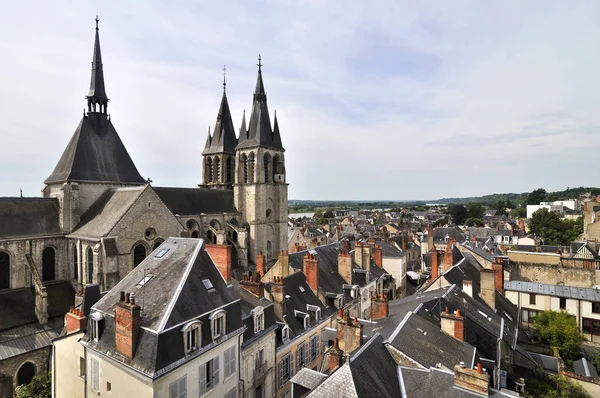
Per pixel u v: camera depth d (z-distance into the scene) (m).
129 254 39.88
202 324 20.98
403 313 27.88
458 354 22.92
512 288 43.88
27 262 38.75
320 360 34.72
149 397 17.95
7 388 30.72
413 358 19.77
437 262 45.94
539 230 103.31
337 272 44.41
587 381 25.92
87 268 40.16
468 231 117.19
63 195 42.47
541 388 25.42
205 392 21.05
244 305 27.36
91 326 22.12
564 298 40.53
